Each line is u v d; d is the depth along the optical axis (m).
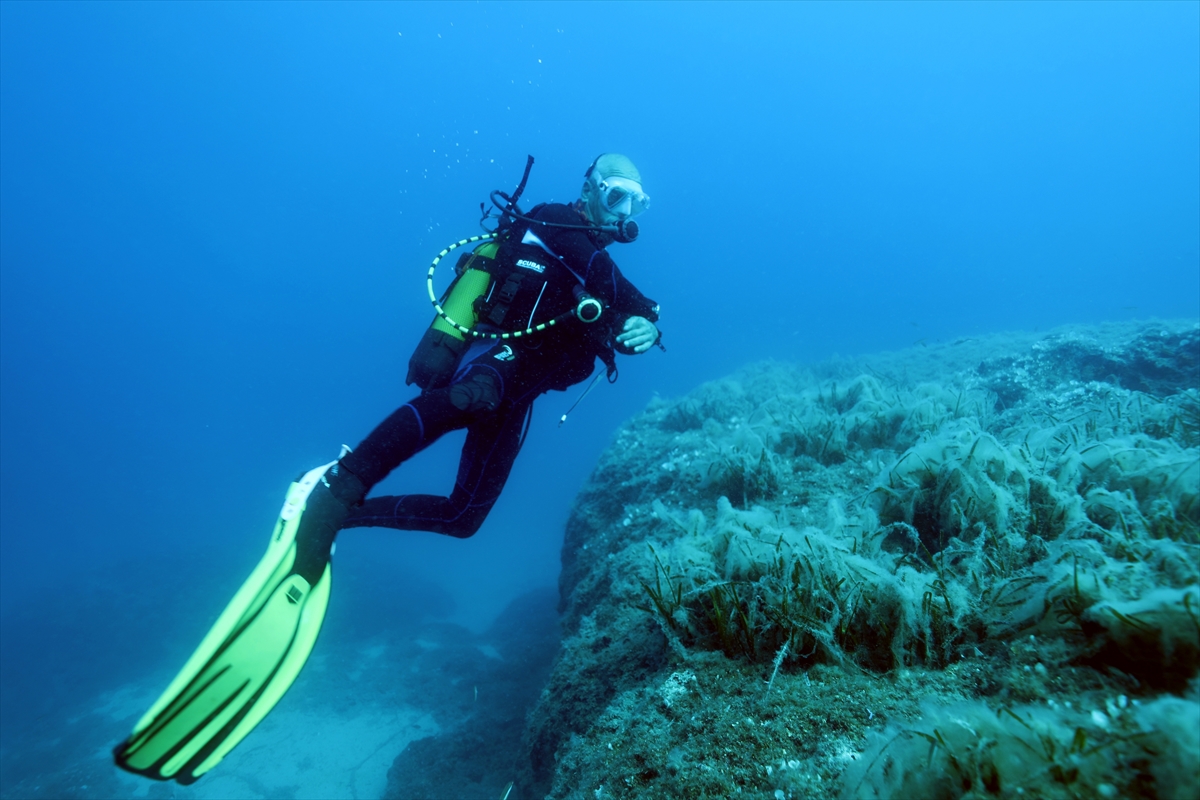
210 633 1.75
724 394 8.00
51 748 12.20
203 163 94.50
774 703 2.01
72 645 16.11
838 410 5.66
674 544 3.19
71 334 85.12
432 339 2.62
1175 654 1.42
